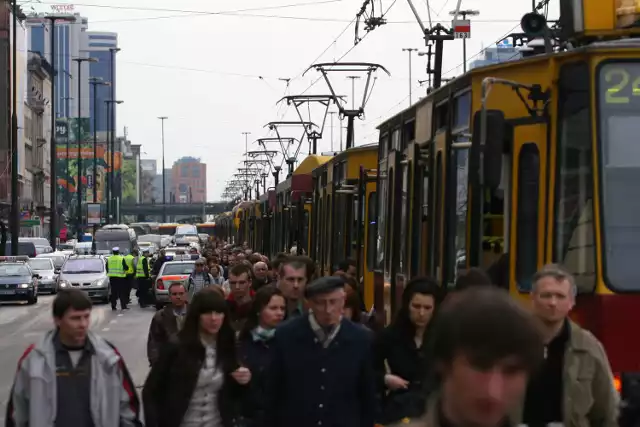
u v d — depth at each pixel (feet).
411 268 118.62
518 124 84.07
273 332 68.08
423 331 69.36
